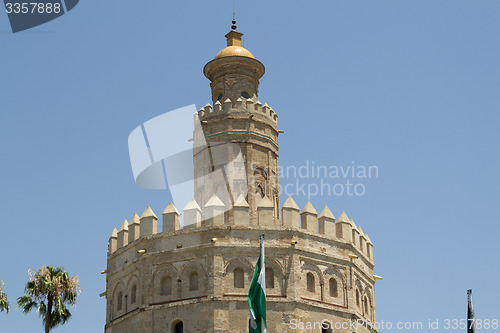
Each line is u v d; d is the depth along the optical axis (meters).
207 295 53.84
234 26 67.25
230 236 55.38
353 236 60.53
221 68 65.19
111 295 60.62
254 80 65.62
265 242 55.41
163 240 56.94
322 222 58.75
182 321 54.19
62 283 65.31
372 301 62.44
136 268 57.78
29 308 63.59
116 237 62.53
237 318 53.25
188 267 55.50
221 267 54.47
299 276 55.34
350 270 58.50
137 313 55.97
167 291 55.84
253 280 48.47
